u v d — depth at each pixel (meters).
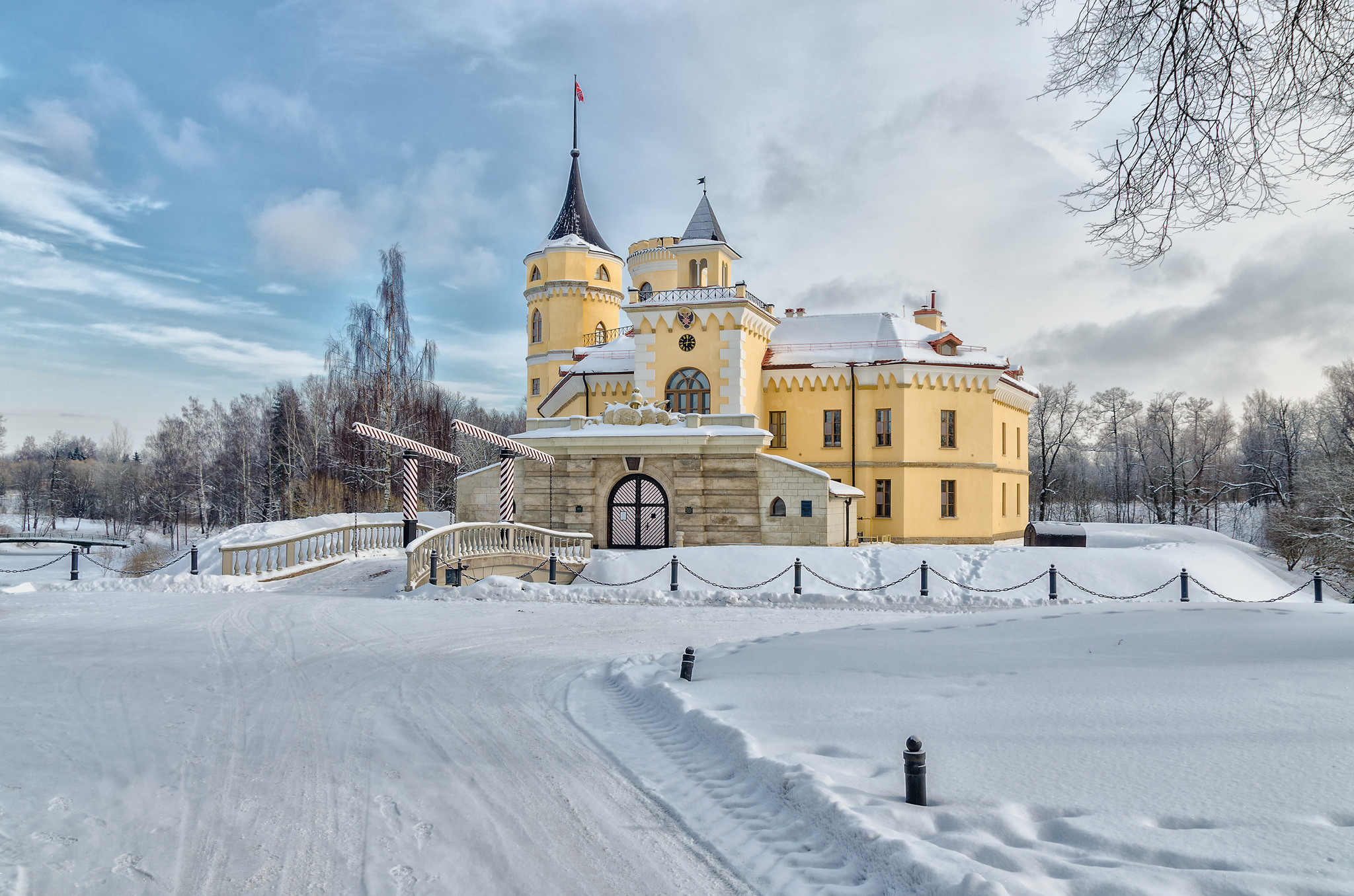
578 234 58.72
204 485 65.69
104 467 98.88
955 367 39.81
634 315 38.69
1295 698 7.58
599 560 26.45
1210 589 23.88
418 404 50.72
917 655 10.58
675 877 5.72
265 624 16.67
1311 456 57.62
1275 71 9.33
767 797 6.95
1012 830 5.59
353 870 5.84
